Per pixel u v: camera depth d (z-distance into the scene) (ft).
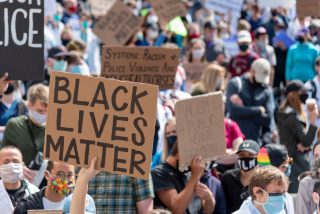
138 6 125.80
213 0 97.86
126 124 36.24
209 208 50.49
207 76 72.28
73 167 44.96
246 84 72.18
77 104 36.55
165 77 63.05
